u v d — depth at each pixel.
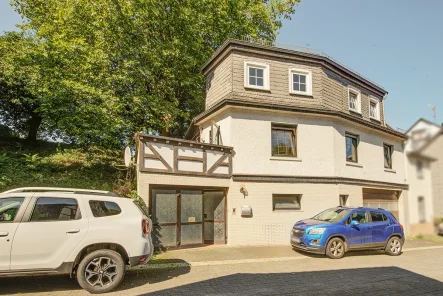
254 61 13.88
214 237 12.27
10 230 5.97
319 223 10.61
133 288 6.60
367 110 17.58
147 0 15.33
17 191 6.55
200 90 19.14
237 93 13.33
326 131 14.41
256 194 12.65
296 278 7.54
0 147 18.50
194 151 11.76
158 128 17.50
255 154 12.98
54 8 17.14
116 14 15.15
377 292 6.46
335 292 6.43
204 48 19.05
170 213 11.18
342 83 16.06
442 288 6.79
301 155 13.75
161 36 17.62
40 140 22.98
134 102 15.63
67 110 14.03
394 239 11.19
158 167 10.89
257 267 8.70
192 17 16.98
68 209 6.51
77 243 6.27
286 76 14.27
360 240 10.66
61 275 7.46
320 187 13.84
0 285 6.65
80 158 17.92
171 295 6.15
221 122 13.71
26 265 5.96
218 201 12.48
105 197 6.91
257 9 20.00
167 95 18.28
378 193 16.91
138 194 10.41
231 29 18.98
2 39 18.30
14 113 20.80
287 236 12.85
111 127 14.52
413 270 8.57
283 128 13.85
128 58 15.87
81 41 14.77
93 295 6.12
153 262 9.04
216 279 7.36
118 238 6.55
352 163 15.41
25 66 15.55
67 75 14.98
